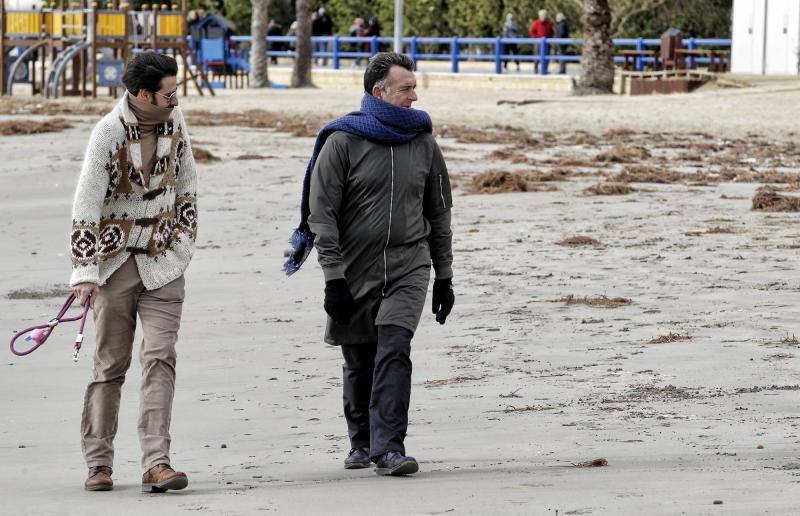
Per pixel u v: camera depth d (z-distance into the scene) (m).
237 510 13.24
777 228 37.28
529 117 88.69
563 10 149.00
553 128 81.31
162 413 15.25
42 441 18.55
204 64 132.50
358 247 15.95
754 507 11.80
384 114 15.94
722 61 118.50
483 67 153.00
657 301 27.16
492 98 108.81
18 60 112.94
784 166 58.75
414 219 16.02
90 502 14.41
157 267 15.55
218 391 21.38
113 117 15.19
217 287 31.52
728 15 146.88
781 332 23.48
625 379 20.48
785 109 88.75
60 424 19.61
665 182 51.56
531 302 27.80
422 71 141.88
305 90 127.06
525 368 21.80
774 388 19.23
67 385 22.45
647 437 16.58
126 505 13.98
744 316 25.11
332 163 15.77
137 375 23.19
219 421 19.31
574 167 58.88
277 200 48.53
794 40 111.94
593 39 108.88
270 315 27.98
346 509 12.92
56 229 42.31
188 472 16.22
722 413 17.78
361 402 16.42
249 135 75.12
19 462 17.22
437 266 16.58
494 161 61.16
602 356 22.31
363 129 15.81
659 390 19.58
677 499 12.38
